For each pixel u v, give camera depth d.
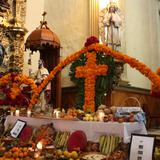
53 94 8.20
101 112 4.67
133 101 8.52
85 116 4.69
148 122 9.45
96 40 5.70
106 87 5.46
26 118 5.59
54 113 5.24
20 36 7.93
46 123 5.14
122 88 8.09
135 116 4.45
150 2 11.92
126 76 9.63
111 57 5.46
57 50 8.30
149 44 11.62
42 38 7.68
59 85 8.23
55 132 4.84
